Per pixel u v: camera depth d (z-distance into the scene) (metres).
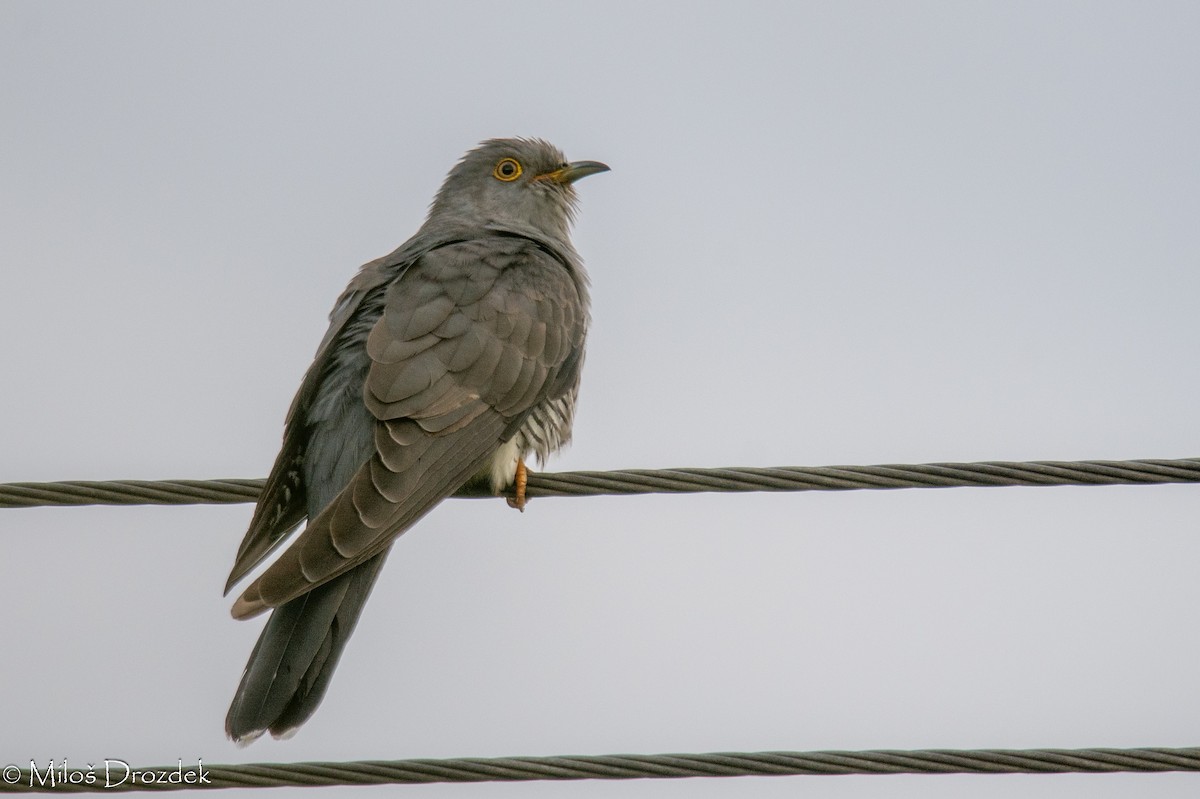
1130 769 9.40
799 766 9.40
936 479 10.20
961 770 9.41
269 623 10.37
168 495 10.42
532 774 9.38
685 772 9.37
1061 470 10.15
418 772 9.40
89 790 9.36
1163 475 10.08
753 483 10.47
